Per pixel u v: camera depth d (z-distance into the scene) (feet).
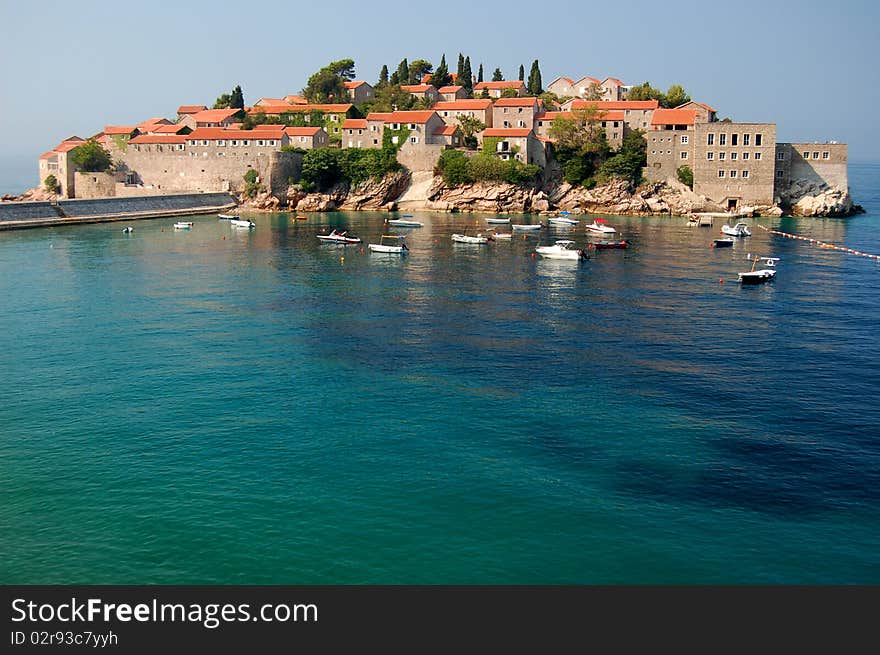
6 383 217.36
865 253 466.70
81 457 171.73
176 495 155.74
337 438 181.47
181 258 437.17
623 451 175.52
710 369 232.53
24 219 563.48
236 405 201.46
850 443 179.52
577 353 248.93
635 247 494.18
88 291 339.36
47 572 133.28
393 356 244.42
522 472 165.58
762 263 426.92
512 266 419.33
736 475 164.55
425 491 157.38
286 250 472.85
